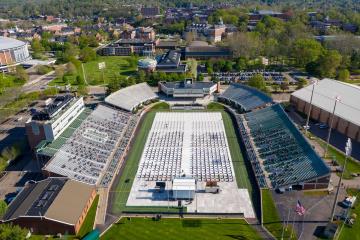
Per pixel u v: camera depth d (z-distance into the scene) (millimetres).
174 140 157375
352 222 98250
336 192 106438
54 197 104312
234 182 123188
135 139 159125
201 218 104312
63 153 131750
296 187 115438
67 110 149000
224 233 97250
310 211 104125
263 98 188500
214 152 145500
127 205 111500
